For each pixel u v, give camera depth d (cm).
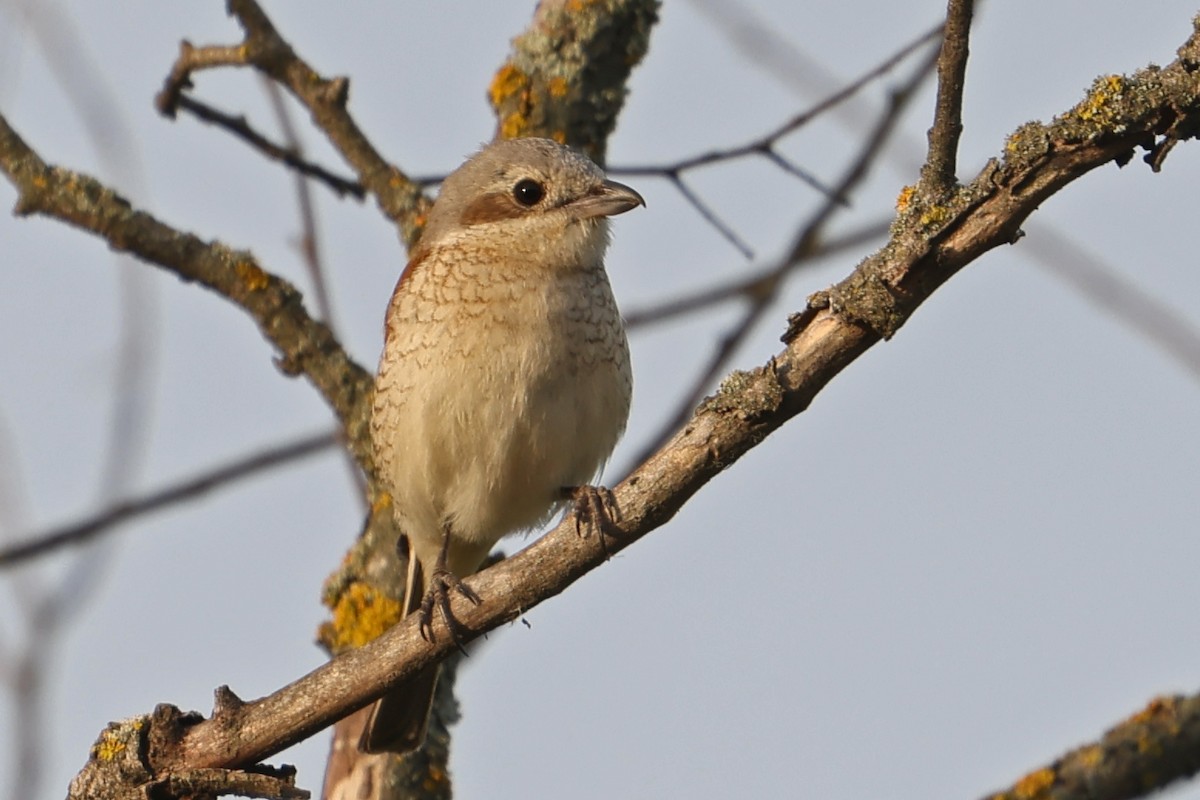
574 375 1062
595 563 816
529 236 1068
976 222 720
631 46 1205
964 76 707
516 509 1110
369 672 830
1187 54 698
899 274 732
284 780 822
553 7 1209
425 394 1055
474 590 833
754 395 763
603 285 1087
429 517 1098
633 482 797
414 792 1064
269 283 1125
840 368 758
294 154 1180
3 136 1098
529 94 1194
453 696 1105
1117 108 696
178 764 820
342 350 1141
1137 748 718
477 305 1052
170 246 1106
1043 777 726
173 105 1162
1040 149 706
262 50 1152
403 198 1180
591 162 1109
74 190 1089
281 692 829
